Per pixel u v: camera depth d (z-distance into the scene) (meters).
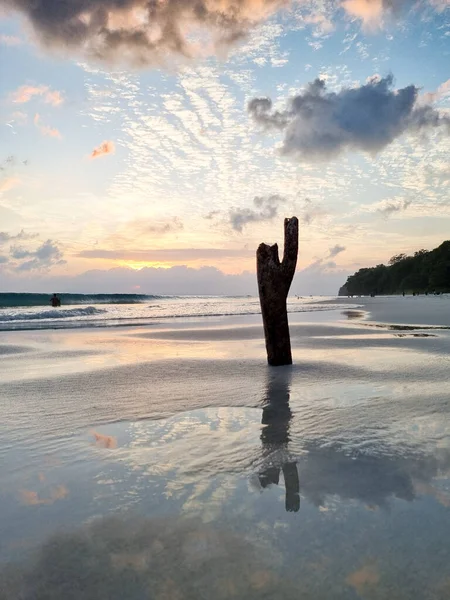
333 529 2.20
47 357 9.70
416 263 133.38
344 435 3.76
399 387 5.71
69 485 2.81
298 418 4.34
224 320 24.20
